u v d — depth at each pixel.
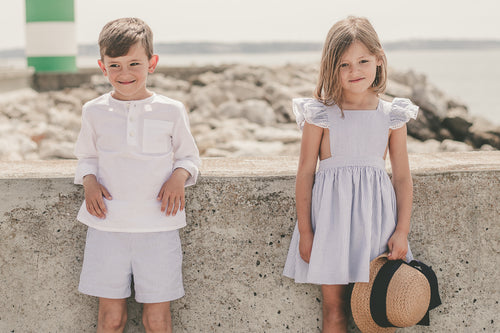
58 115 13.20
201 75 18.06
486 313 2.21
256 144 9.93
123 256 1.94
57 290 2.13
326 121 1.93
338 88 1.94
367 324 1.96
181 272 2.06
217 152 9.29
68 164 2.35
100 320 2.03
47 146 9.87
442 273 2.18
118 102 1.92
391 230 1.98
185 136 1.98
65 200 2.10
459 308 2.20
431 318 2.19
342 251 1.92
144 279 1.94
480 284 2.20
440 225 2.17
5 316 2.12
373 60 1.91
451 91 38.31
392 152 2.02
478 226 2.18
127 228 1.91
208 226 2.13
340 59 1.89
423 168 2.19
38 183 2.09
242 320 2.17
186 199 2.11
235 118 13.03
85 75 18.47
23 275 2.12
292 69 18.86
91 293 1.95
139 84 1.89
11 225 2.10
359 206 1.94
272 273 2.15
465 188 2.16
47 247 2.11
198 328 2.16
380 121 1.96
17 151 9.24
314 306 2.16
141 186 1.91
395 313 1.87
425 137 12.15
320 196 1.96
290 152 9.55
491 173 2.16
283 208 2.13
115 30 1.83
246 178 2.12
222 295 2.16
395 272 1.88
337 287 2.03
